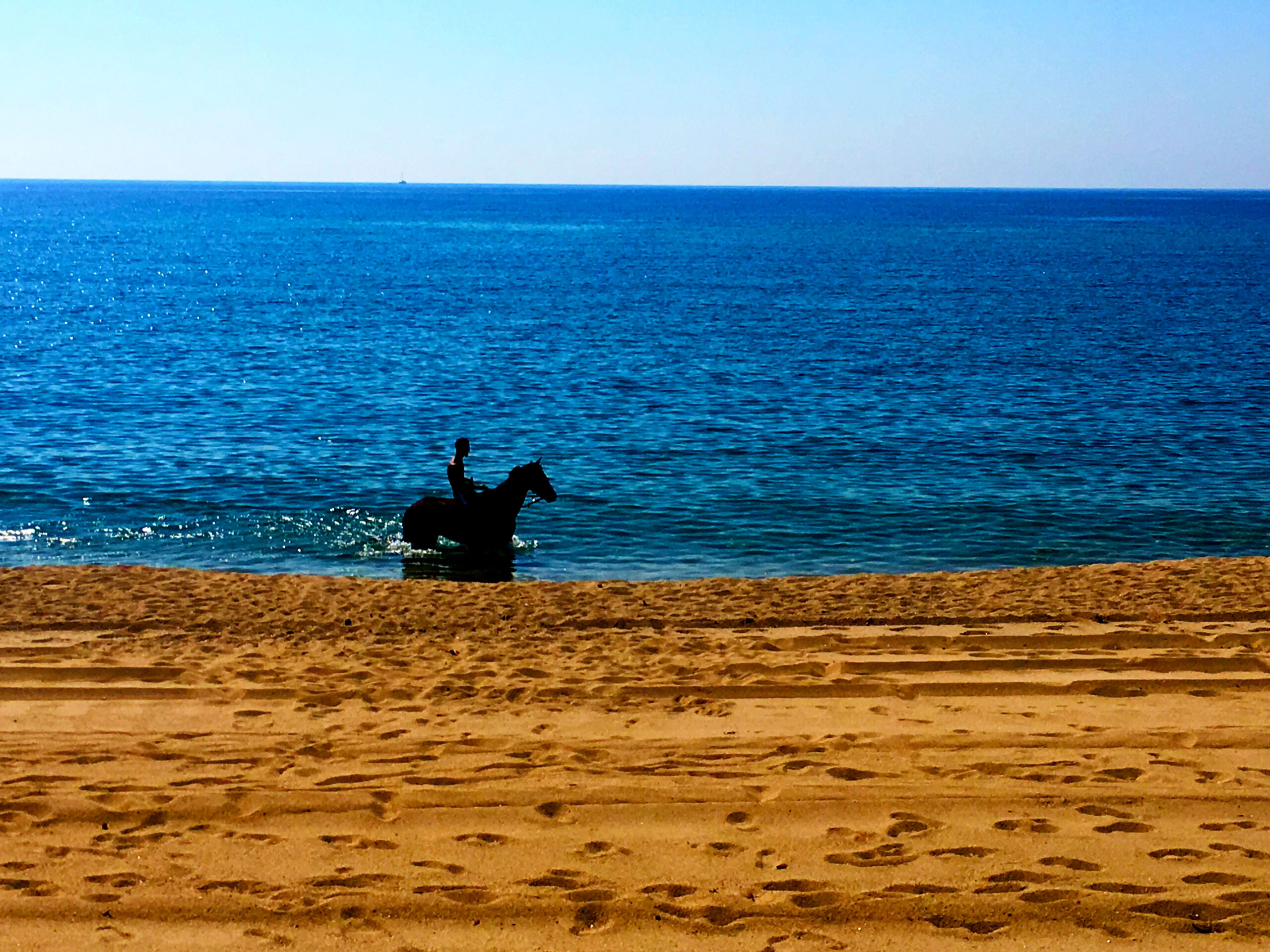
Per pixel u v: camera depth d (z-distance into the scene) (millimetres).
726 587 13109
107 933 5625
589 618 11656
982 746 8125
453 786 7398
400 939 5648
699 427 25656
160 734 8281
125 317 47219
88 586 12711
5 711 8727
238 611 11727
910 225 165500
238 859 6414
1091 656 10078
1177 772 7609
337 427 25125
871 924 5773
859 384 31781
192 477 20438
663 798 7234
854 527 18094
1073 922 5773
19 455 21656
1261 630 11031
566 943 5621
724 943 5621
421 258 92000
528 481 16594
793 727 8555
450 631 11203
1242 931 5688
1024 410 27984
